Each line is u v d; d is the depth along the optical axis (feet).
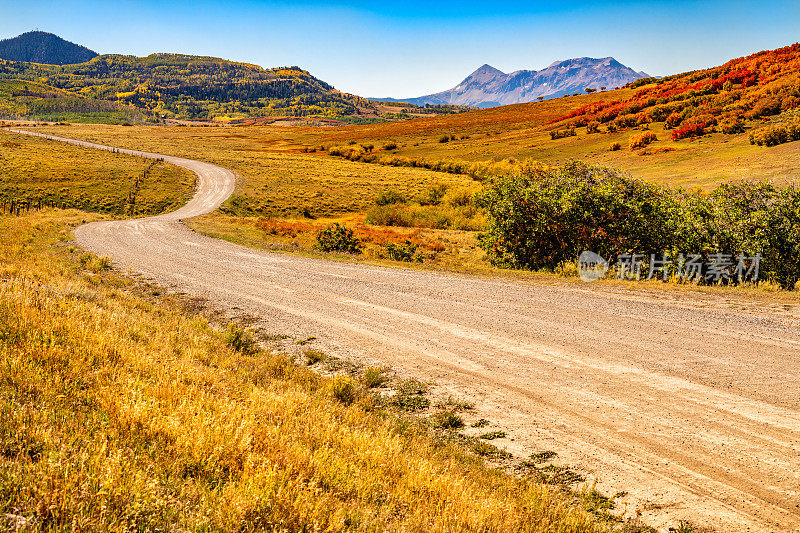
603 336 28.94
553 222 58.44
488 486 13.74
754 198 49.62
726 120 236.02
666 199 55.57
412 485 12.76
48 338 19.29
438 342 29.30
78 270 52.08
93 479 9.52
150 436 12.65
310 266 57.93
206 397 16.58
